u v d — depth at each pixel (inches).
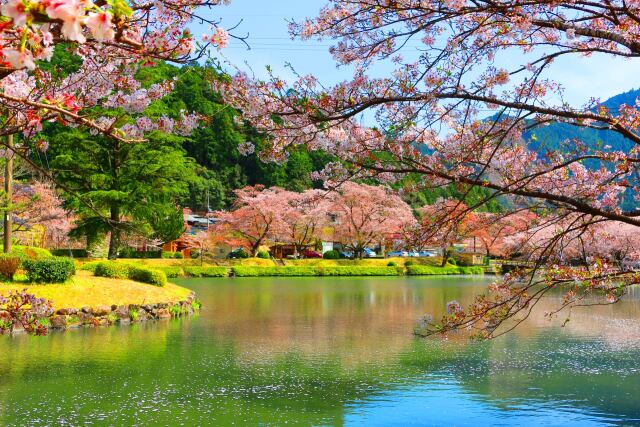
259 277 1499.8
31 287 564.1
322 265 1738.4
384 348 429.7
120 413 262.8
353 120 215.2
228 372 346.3
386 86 212.8
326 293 948.6
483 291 995.3
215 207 2568.9
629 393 304.5
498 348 432.5
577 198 220.8
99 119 190.9
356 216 1787.6
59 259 602.9
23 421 249.8
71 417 256.1
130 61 178.9
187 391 302.7
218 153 2647.6
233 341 457.4
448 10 187.0
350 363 375.2
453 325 236.1
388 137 209.9
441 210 230.7
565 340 470.6
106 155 1218.6
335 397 294.2
